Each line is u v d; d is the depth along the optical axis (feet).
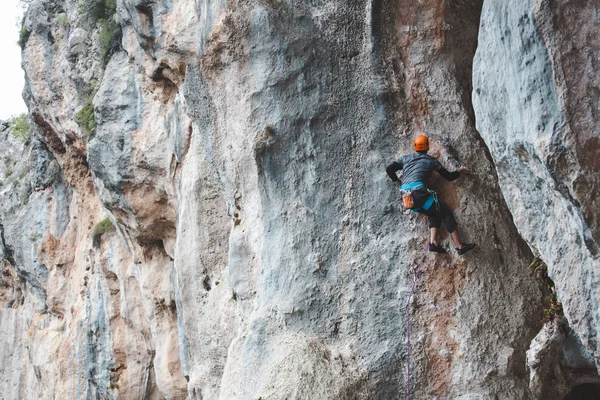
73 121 53.36
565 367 24.27
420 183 25.00
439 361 25.40
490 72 20.18
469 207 25.88
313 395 25.20
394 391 25.54
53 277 62.64
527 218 20.88
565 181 17.83
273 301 27.58
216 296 33.63
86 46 52.65
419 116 27.02
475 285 25.48
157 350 44.32
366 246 26.68
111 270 49.73
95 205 56.90
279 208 28.22
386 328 25.96
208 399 33.35
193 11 33.30
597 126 17.21
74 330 54.65
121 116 42.32
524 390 24.76
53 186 65.05
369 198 26.84
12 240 67.36
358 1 27.35
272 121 28.22
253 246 29.76
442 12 27.22
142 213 42.27
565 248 19.24
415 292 25.89
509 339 25.08
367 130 27.17
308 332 26.84
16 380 73.82
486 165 26.40
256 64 28.84
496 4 19.56
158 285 44.39
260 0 28.66
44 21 56.85
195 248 34.32
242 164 29.96
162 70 37.65
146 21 37.04
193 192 34.17
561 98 17.43
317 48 27.81
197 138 34.30
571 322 19.31
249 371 27.12
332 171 27.40
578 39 17.39
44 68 56.13
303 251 27.45
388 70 27.22
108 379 49.24
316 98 27.68
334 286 26.86
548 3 17.43
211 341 33.58
